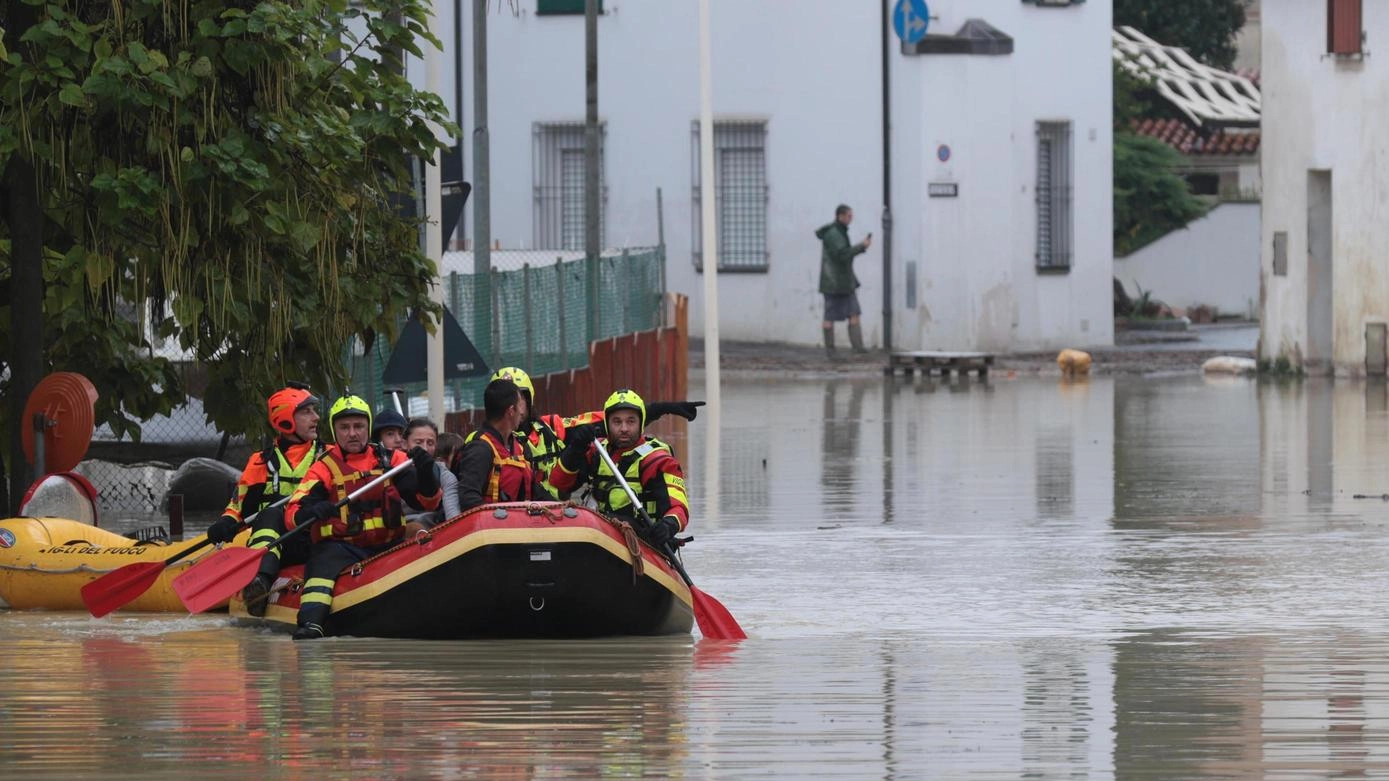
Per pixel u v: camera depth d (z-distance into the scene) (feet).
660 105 280.72
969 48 267.18
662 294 209.05
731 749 60.80
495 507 80.43
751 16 279.08
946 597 92.84
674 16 279.49
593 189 205.98
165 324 103.50
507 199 283.18
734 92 279.90
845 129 276.82
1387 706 67.05
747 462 155.53
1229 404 208.03
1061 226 283.18
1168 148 334.85
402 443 88.79
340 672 73.72
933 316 269.85
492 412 84.53
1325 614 87.40
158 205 96.07
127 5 95.66
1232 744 61.36
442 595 79.82
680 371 211.82
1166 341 298.97
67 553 90.94
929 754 60.13
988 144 269.23
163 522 120.98
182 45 95.71
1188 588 95.25
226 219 97.30
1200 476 144.56
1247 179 359.46
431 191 123.13
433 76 126.82
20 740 62.44
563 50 280.31
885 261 276.00
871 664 75.36
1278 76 251.39
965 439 173.06
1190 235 332.80
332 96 102.42
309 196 100.68
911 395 223.51
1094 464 152.97
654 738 62.34
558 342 164.45
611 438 85.56
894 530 117.19
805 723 64.49
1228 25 397.80
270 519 84.89
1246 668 74.38
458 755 60.08
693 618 85.10
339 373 107.24
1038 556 106.42
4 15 99.14
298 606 84.23
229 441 135.95
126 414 129.70
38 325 100.17
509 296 151.33
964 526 118.73
